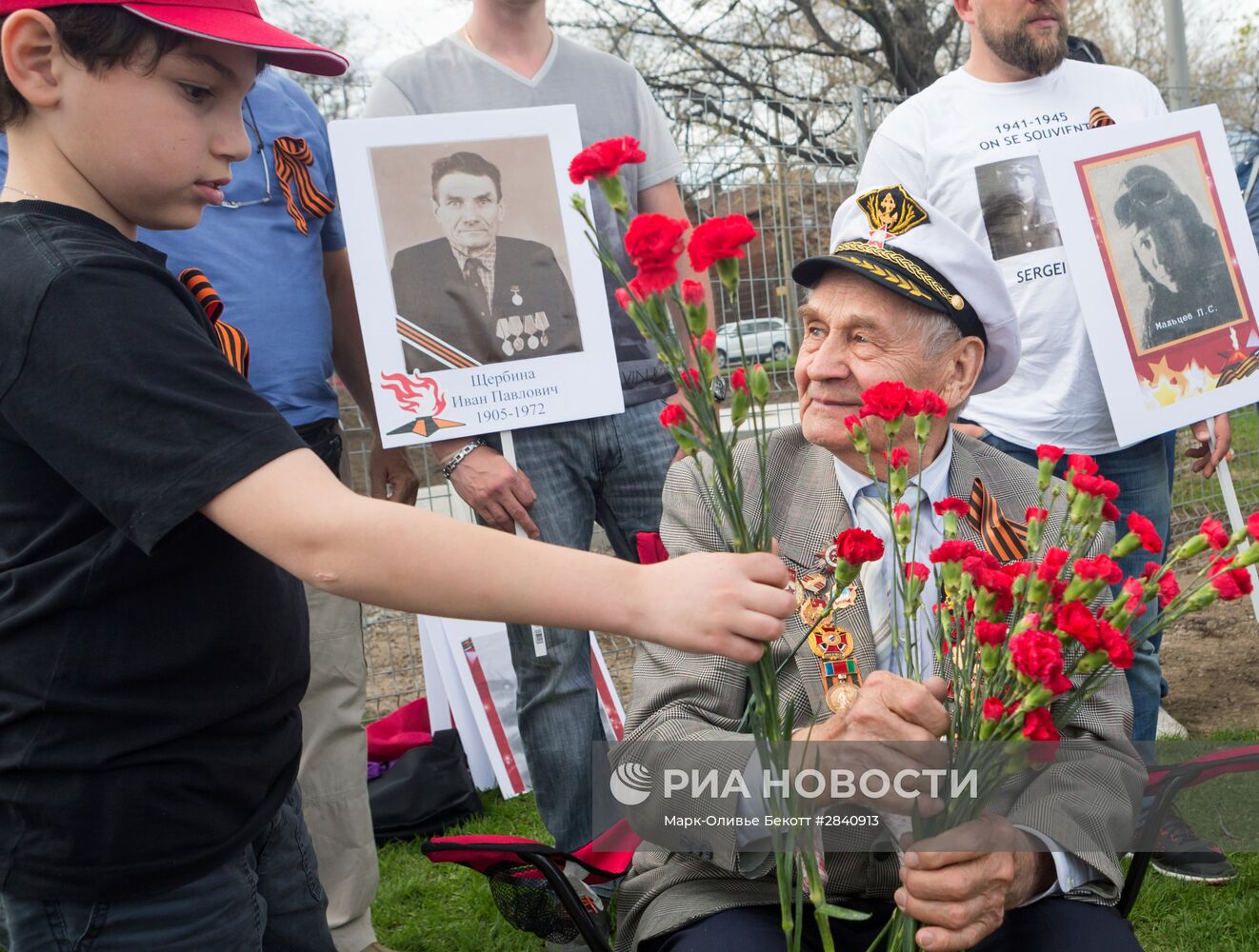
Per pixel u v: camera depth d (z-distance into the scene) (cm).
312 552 123
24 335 128
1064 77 322
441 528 123
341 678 284
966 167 314
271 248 265
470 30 312
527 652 297
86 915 144
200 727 148
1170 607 126
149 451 125
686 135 516
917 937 146
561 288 296
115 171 136
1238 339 307
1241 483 661
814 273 193
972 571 126
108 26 128
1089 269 300
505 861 176
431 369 289
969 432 321
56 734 141
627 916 182
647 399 312
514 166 294
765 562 125
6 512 140
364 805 289
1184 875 310
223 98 140
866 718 140
